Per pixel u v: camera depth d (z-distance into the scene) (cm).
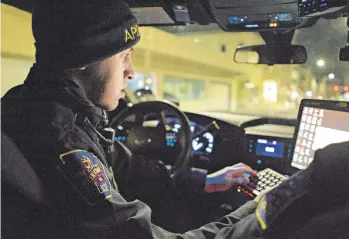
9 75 199
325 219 65
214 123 201
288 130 199
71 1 88
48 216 81
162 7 168
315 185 66
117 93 98
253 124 209
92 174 85
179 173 167
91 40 87
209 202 180
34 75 92
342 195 63
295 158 154
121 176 161
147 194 167
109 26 90
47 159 83
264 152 191
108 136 105
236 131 197
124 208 88
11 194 77
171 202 174
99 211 83
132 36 96
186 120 172
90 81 92
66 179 82
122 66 99
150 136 184
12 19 195
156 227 96
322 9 126
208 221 180
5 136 79
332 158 65
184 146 170
